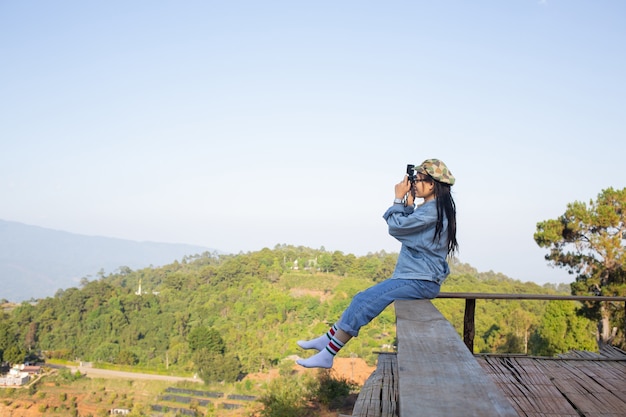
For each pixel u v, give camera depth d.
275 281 94.75
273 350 65.50
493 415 1.29
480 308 40.00
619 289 15.88
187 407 54.59
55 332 81.50
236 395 55.84
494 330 32.88
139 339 77.81
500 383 3.58
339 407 20.44
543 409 3.09
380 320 68.19
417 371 1.67
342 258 101.06
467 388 1.50
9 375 63.53
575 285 17.16
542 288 54.78
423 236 2.97
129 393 60.44
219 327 75.69
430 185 3.04
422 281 2.95
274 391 20.97
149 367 69.06
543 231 17.55
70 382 64.25
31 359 74.56
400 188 3.10
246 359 63.53
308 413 19.92
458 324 36.69
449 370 1.68
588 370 3.91
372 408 2.81
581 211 16.69
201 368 61.84
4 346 71.44
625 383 3.58
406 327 2.32
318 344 2.95
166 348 74.44
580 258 17.22
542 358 4.26
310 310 78.88
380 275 97.31
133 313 86.00
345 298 82.25
